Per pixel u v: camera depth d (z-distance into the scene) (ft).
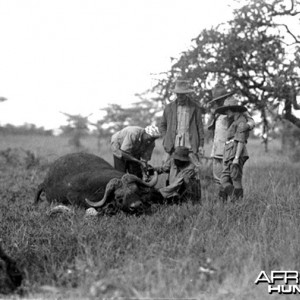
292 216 29.35
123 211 32.24
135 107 100.22
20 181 49.67
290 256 23.48
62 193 36.73
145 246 25.34
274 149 78.64
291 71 45.32
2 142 97.66
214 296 20.84
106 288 21.29
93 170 36.27
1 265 23.18
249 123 34.83
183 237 26.68
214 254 24.14
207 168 46.39
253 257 23.35
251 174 46.98
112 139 37.06
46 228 29.37
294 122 48.47
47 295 21.58
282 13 46.52
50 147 88.94
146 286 21.21
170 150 36.68
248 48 46.78
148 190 33.19
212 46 48.03
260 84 48.85
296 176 46.03
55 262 24.31
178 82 36.73
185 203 33.42
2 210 35.12
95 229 28.22
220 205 32.07
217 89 37.91
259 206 32.24
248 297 20.92
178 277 21.93
